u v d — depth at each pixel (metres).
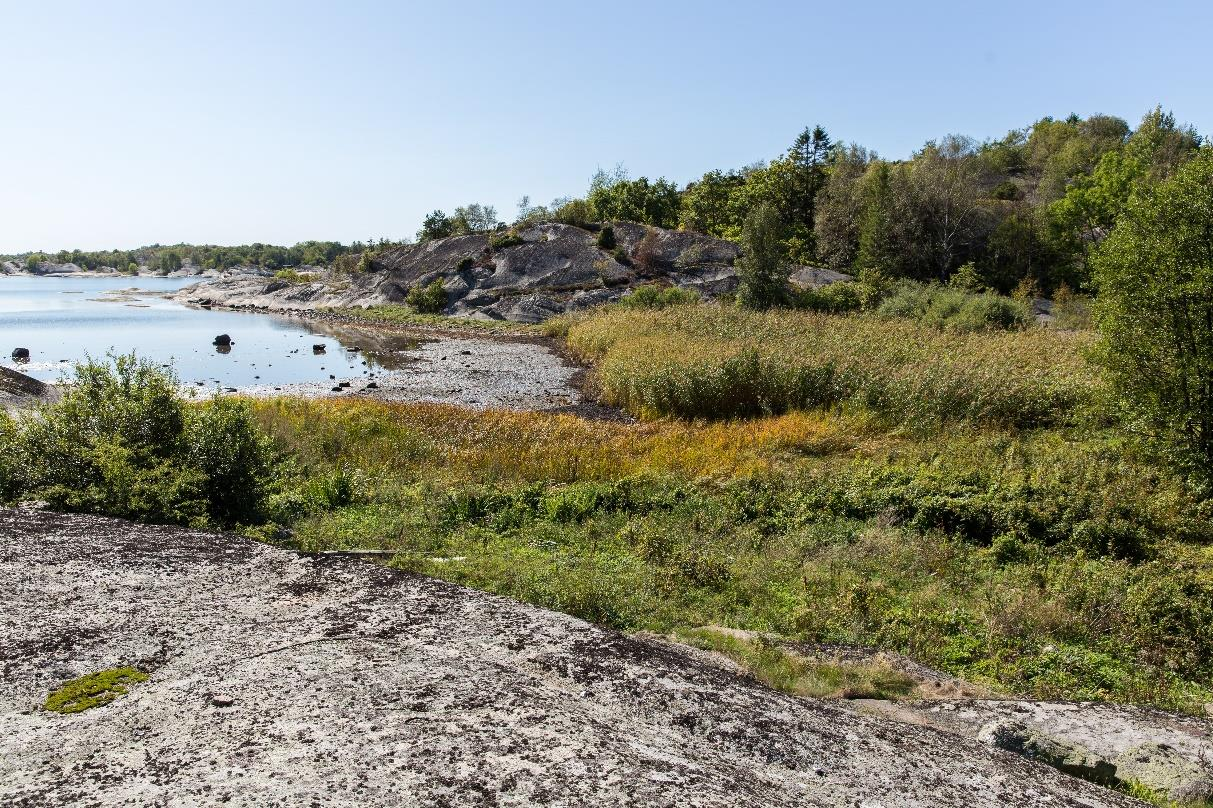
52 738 2.82
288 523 9.80
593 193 74.06
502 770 2.62
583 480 12.95
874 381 18.66
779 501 11.38
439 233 74.69
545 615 4.45
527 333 43.09
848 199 56.75
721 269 55.00
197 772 2.53
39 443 8.27
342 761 2.61
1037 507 10.62
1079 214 48.44
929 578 9.00
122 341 39.69
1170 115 64.94
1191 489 11.89
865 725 3.95
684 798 2.60
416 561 8.14
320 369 29.75
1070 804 3.47
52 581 4.40
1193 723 5.30
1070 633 7.71
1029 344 24.36
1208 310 11.84
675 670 3.97
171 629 3.88
